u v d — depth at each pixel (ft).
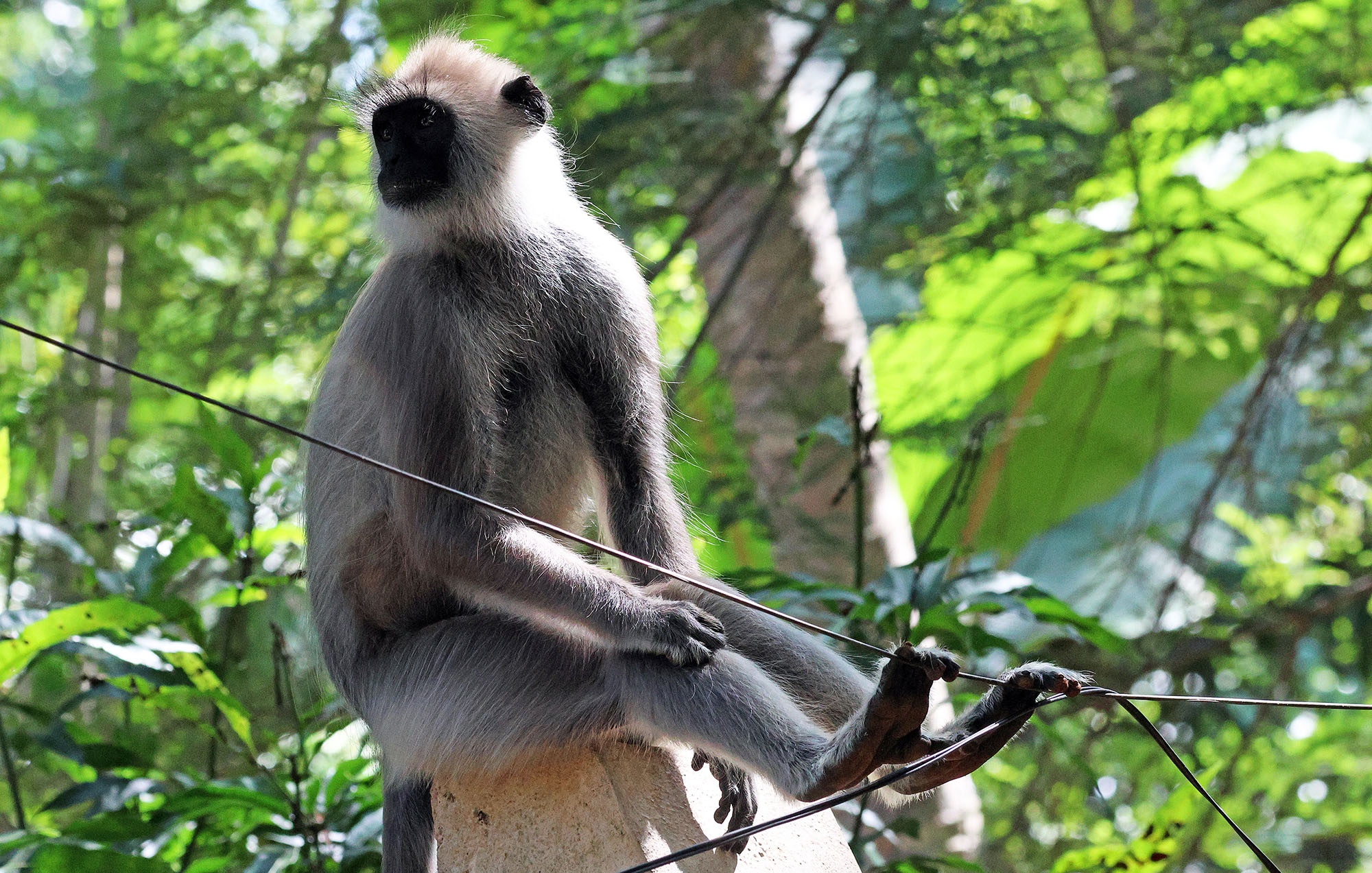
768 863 18.72
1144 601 51.24
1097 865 21.94
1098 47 42.83
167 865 20.59
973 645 25.09
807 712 19.89
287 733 27.07
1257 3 38.88
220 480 30.17
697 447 41.22
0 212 48.06
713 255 40.52
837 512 39.14
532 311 21.86
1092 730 38.63
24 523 24.03
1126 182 43.91
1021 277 45.88
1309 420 46.96
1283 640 46.78
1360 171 41.91
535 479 21.66
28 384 37.76
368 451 20.62
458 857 18.66
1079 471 52.08
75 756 23.35
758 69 42.27
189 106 41.50
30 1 63.87
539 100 23.24
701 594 20.61
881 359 48.98
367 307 21.11
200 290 47.11
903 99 37.99
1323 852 54.08
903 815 30.09
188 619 23.82
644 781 18.67
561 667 18.94
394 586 20.47
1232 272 46.50
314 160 48.65
